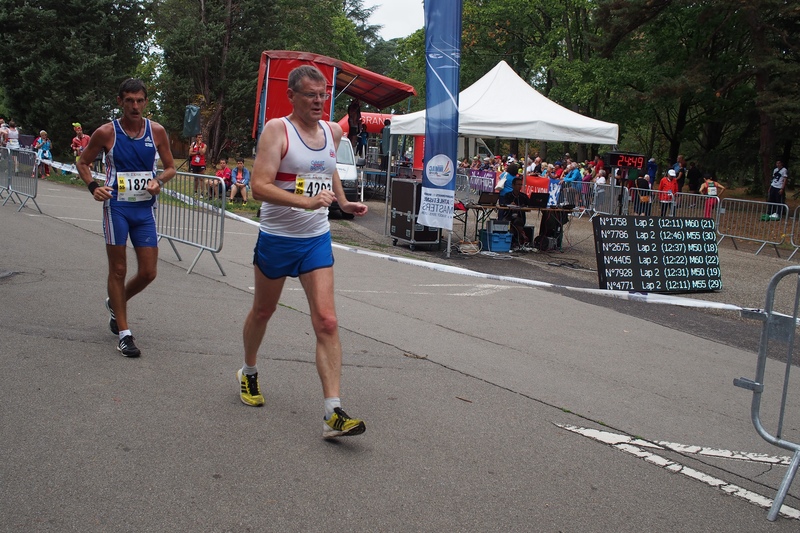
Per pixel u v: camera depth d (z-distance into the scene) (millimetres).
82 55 27547
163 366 4969
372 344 6008
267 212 3932
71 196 16094
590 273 11289
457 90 10852
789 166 33719
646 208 18078
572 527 3244
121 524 2947
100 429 3863
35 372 4641
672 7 28266
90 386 4480
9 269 7590
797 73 22750
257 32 30062
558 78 34906
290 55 15703
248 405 4371
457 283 9203
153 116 36250
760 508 3637
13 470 3342
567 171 23906
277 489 3354
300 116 3867
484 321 7211
